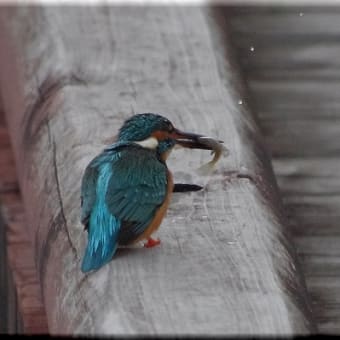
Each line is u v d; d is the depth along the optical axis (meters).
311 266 10.52
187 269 8.30
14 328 11.02
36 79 11.12
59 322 8.45
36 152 10.27
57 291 8.67
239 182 9.37
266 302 7.96
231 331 7.66
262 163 10.03
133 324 7.69
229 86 10.85
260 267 8.36
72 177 9.41
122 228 8.37
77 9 11.90
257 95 13.38
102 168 8.52
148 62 11.11
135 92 10.62
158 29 11.64
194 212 8.98
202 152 9.66
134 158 8.55
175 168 9.49
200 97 10.61
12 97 11.79
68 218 9.06
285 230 9.31
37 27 11.80
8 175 13.01
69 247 8.80
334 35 14.57
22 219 12.04
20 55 11.74
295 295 8.32
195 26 11.74
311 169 11.95
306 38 14.54
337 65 13.97
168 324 7.70
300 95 13.31
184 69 11.04
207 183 9.33
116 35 11.53
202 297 7.98
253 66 13.96
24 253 11.37
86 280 8.30
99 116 10.16
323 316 9.88
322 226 11.09
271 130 12.70
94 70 10.93
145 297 7.98
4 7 12.66
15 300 11.02
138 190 8.43
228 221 8.90
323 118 12.89
